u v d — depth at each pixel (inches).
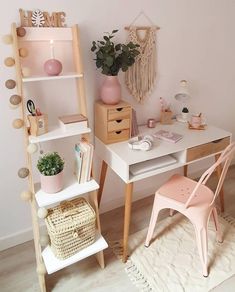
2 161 68.3
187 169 104.7
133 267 70.1
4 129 65.9
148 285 65.2
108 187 89.4
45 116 60.1
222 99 103.2
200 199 68.5
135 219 87.7
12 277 68.2
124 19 72.8
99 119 73.0
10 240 76.7
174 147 70.4
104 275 68.3
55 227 59.5
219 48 93.7
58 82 69.1
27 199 60.4
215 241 77.0
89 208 65.8
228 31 93.3
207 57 92.2
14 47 53.1
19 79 54.6
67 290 64.7
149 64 80.7
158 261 71.5
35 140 57.5
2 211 73.2
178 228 82.7
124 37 74.4
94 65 72.4
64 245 60.7
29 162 59.1
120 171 66.6
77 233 61.2
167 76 86.0
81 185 64.9
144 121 86.9
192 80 92.1
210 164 112.3
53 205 73.4
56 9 63.0
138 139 74.0
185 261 71.2
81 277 67.9
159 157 72.4
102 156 75.7
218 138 76.0
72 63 69.2
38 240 63.1
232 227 82.6
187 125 85.0
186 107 94.4
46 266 60.9
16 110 65.7
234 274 67.0
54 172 60.1
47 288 65.1
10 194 72.5
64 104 71.8
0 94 62.7
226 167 66.1
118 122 71.7
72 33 63.2
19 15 59.6
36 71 65.5
